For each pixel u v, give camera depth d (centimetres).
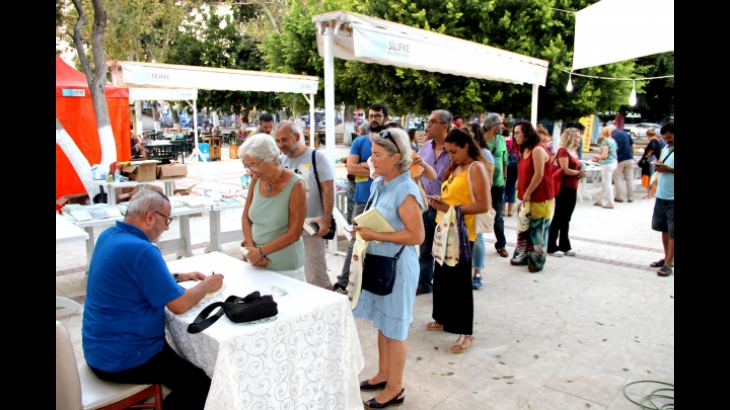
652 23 344
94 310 234
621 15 375
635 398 311
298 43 1620
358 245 279
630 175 1059
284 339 233
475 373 342
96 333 233
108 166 788
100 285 231
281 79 948
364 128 798
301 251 331
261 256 309
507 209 923
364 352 375
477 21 1194
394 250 279
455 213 351
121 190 838
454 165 381
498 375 339
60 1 1160
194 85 765
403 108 1288
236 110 2256
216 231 616
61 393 209
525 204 559
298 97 1722
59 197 927
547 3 1157
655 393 316
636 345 386
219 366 209
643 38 353
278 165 317
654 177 1087
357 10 1283
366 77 1251
